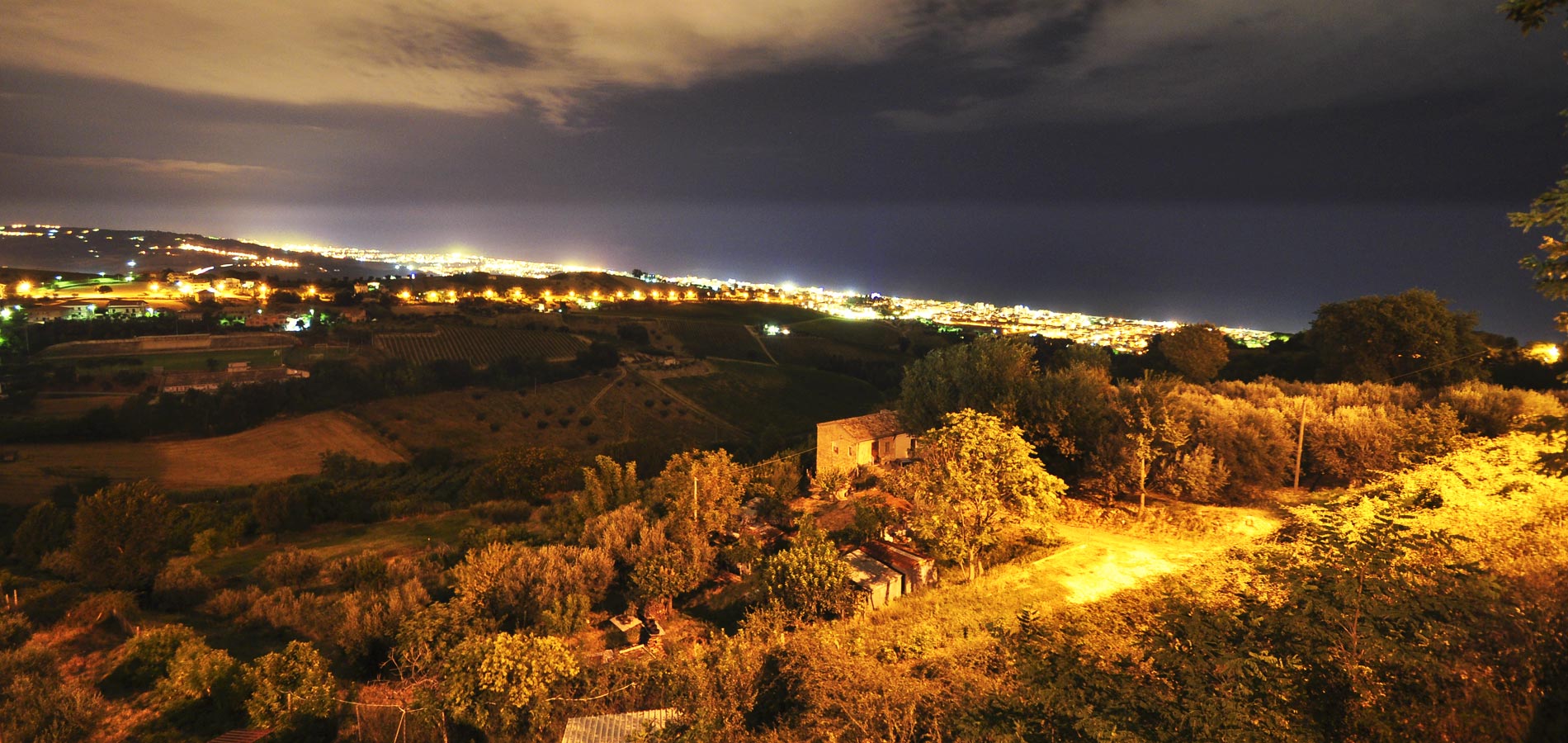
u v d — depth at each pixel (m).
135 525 26.05
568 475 53.84
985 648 13.54
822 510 32.50
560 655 16.00
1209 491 25.91
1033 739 7.85
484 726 15.04
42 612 22.70
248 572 33.72
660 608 24.03
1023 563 21.48
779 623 18.34
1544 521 15.55
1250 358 60.56
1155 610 15.88
